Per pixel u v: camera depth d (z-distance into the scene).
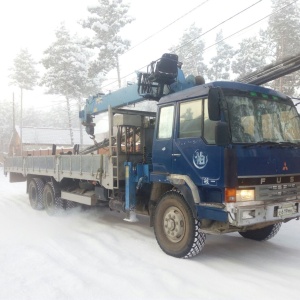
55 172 9.10
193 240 5.10
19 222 8.07
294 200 5.02
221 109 4.72
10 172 12.82
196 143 5.07
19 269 4.68
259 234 6.37
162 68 6.30
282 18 31.89
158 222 5.66
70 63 37.66
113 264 4.96
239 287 4.18
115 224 7.87
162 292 3.98
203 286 4.20
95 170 7.31
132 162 6.55
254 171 4.68
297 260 5.27
